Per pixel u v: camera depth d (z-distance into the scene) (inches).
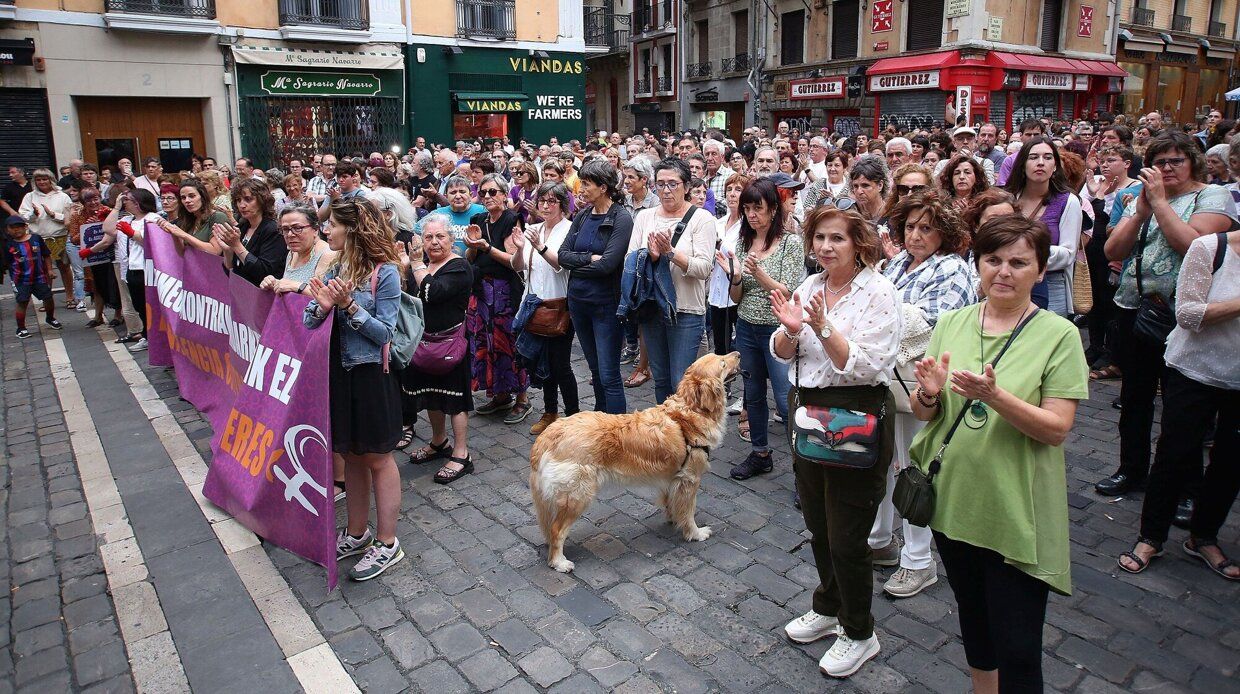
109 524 180.7
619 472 156.4
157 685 127.0
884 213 176.1
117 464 214.8
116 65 685.9
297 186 370.3
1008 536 95.1
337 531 175.5
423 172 431.2
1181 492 148.9
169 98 722.8
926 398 100.0
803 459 115.7
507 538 171.5
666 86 1391.5
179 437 233.5
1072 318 331.9
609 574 155.6
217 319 230.2
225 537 173.5
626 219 204.1
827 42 1056.2
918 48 939.3
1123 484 182.1
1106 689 119.6
